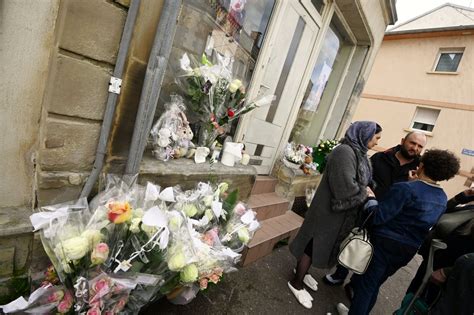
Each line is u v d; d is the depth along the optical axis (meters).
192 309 1.63
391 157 2.70
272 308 1.96
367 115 10.84
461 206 2.16
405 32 9.65
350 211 1.95
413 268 4.28
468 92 8.38
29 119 1.08
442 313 1.47
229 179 2.06
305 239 2.12
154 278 0.91
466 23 9.40
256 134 3.06
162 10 1.20
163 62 1.25
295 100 3.59
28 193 1.16
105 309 0.84
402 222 1.75
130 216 0.90
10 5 0.92
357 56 4.92
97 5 1.02
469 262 1.38
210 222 1.31
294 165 3.62
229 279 2.10
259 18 2.51
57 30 0.99
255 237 2.50
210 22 2.03
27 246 1.08
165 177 1.53
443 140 8.81
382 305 2.76
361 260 1.79
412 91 9.65
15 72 1.00
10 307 0.79
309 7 3.02
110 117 1.17
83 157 1.18
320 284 2.61
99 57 1.09
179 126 1.71
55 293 0.84
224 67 1.94
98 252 0.80
